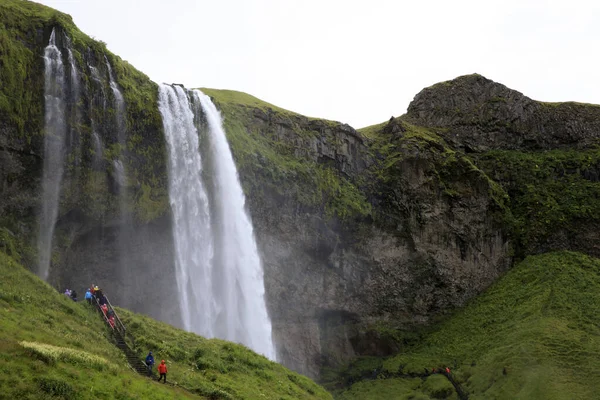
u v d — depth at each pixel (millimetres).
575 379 59812
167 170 65688
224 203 71312
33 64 55531
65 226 56688
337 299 81500
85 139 57844
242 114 79938
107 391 30891
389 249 86500
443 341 79750
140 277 63438
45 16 59156
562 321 71188
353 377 77688
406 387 70750
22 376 28484
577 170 102375
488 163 104125
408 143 94000
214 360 46781
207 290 68312
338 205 83750
